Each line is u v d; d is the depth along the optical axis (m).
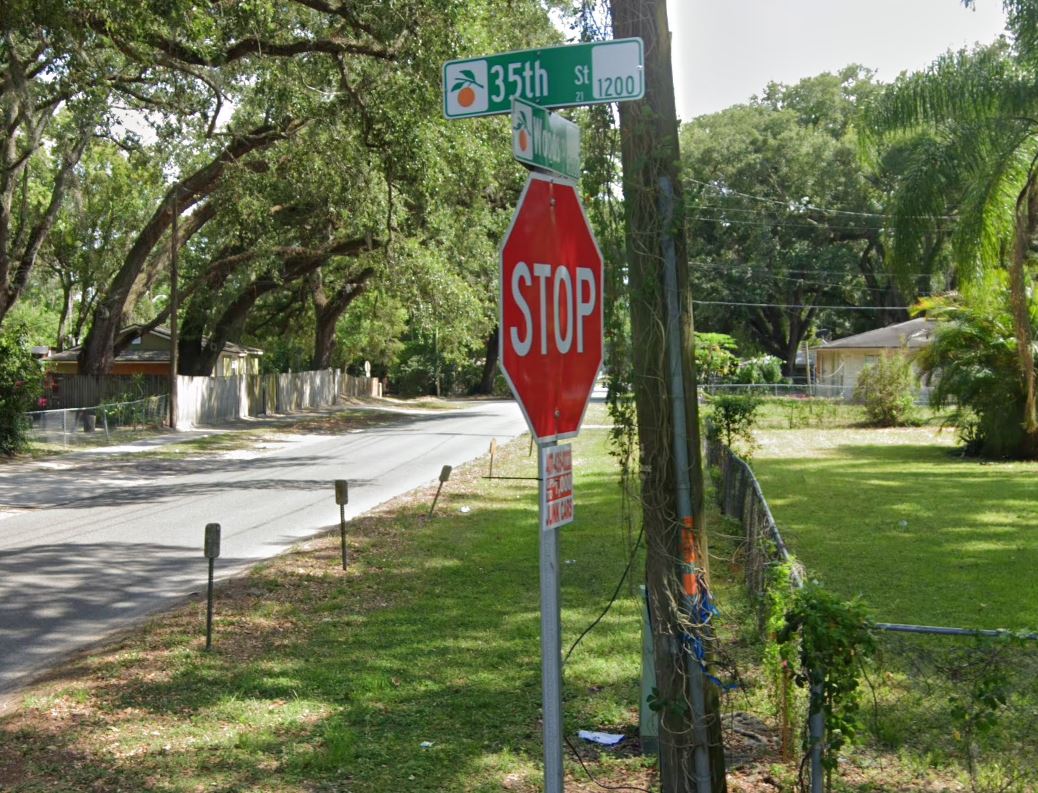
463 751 5.95
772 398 46.53
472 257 39.47
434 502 15.98
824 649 4.47
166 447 30.92
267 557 12.84
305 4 20.50
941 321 27.50
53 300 75.38
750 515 10.47
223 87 25.02
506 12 22.28
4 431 27.56
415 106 20.59
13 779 5.58
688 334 4.43
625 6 4.43
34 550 13.39
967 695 5.27
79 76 22.52
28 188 43.00
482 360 84.44
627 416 4.52
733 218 57.56
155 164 32.41
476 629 8.87
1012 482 20.94
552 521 3.31
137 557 12.87
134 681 7.41
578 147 3.73
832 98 63.78
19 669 8.08
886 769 5.46
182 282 48.81
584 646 8.24
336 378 60.66
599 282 3.75
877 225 56.22
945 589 10.68
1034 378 23.86
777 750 5.91
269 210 34.22
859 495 18.84
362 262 45.97
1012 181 19.52
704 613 4.43
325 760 5.72
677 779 4.40
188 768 5.72
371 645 8.34
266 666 7.73
